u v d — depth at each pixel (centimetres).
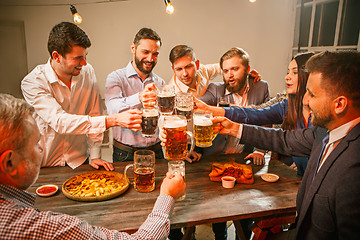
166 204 106
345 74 94
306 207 106
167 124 142
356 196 90
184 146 147
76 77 206
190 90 240
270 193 154
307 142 144
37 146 86
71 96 205
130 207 139
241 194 153
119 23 358
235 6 375
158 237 95
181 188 115
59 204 141
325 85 97
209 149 232
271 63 404
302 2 370
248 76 241
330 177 98
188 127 210
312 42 352
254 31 388
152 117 156
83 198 142
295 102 188
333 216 99
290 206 141
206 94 247
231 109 198
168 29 370
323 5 329
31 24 344
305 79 178
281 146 154
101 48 364
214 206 140
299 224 109
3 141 75
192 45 380
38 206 139
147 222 99
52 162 205
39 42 351
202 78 249
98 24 355
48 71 195
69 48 175
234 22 381
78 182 159
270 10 384
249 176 167
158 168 186
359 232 90
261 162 194
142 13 359
